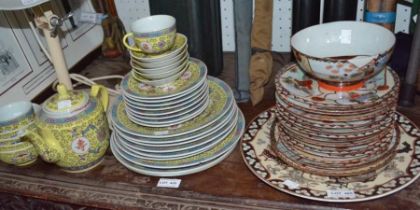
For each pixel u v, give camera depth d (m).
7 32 0.94
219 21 0.97
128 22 1.23
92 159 0.77
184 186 0.72
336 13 0.82
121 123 0.79
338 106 0.62
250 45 0.84
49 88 1.04
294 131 0.69
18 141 0.77
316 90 0.67
